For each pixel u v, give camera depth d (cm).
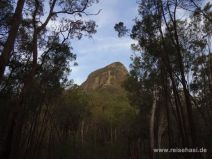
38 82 2450
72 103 4450
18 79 2184
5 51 1089
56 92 2816
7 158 1530
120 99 6144
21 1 1195
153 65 2680
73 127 5125
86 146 5100
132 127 4550
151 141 2558
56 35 2258
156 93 2820
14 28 1142
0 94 2195
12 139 1556
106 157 4919
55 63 2423
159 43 2189
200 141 2583
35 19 1833
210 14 2205
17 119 1588
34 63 1716
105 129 6931
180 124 1983
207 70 2659
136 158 4541
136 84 3175
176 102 2022
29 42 2081
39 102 2509
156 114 3031
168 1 2003
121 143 5391
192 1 1956
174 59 2295
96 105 6825
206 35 2450
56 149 3800
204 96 2795
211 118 2667
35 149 2575
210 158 2448
